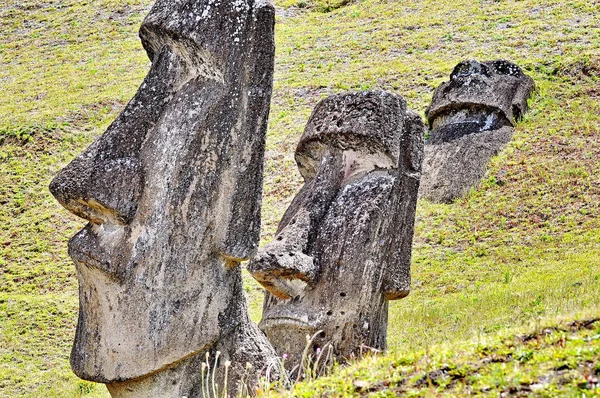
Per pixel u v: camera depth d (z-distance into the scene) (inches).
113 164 856.9
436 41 3681.1
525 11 3828.7
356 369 770.8
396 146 1190.9
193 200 863.7
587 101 2787.9
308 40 3998.5
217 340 881.5
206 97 881.5
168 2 917.2
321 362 1095.6
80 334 868.6
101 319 851.4
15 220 2539.4
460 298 1711.4
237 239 878.4
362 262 1134.4
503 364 688.4
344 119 1200.2
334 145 1208.8
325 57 3730.3
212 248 874.8
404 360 754.8
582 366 651.5
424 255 2092.8
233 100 884.0
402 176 1202.6
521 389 640.4
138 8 4687.5
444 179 2453.2
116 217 852.6
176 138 868.0
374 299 1143.0
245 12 897.5
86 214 860.6
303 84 3403.1
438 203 2389.3
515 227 2158.0
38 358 1705.2
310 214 1159.0
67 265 2272.4
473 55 3425.2
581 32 3430.1
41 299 2021.4
